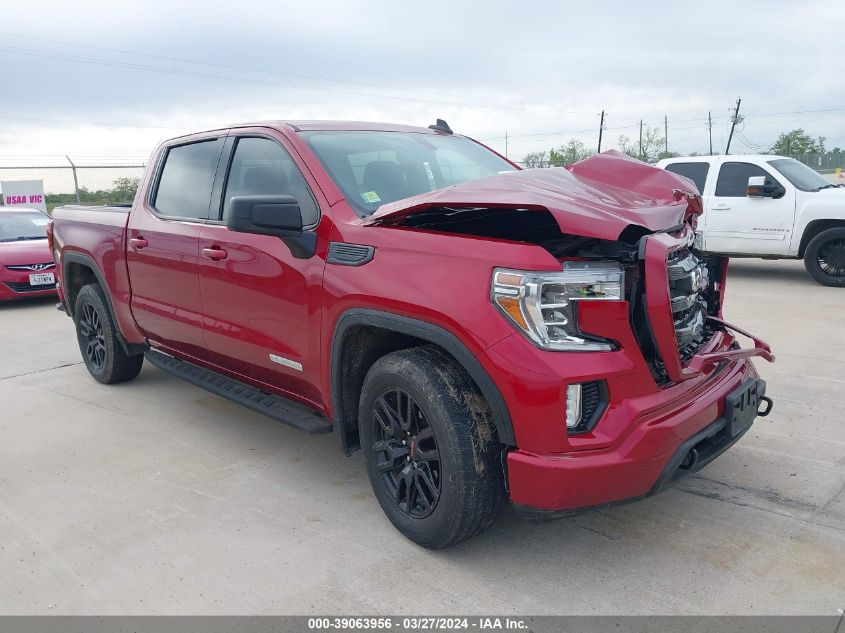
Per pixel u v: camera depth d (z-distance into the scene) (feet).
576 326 8.05
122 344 16.76
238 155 12.62
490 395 8.20
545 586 8.65
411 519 9.57
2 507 11.28
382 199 10.85
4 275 30.71
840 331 20.85
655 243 8.19
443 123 15.02
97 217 16.79
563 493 7.89
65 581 9.14
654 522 10.11
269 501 11.21
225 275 12.05
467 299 8.30
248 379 12.75
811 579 8.57
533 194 8.51
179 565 9.40
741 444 12.72
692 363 8.83
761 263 37.76
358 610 8.30
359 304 9.46
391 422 9.60
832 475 11.35
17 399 17.08
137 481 12.11
